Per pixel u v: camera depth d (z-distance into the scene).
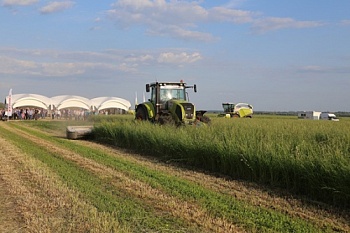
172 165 12.86
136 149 16.86
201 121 19.23
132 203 8.01
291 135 12.95
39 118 62.16
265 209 7.70
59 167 12.01
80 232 6.25
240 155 10.71
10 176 10.39
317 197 8.73
